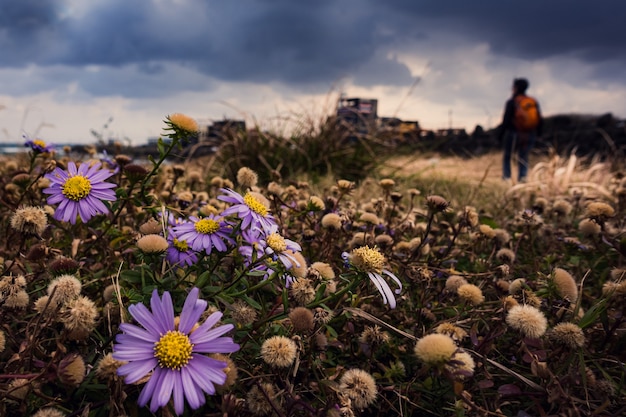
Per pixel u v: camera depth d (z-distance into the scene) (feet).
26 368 0.67
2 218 1.30
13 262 0.85
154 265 0.78
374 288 1.01
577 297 0.94
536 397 0.73
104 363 0.59
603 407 0.68
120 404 0.58
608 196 2.59
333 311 0.83
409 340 0.90
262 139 3.79
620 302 0.89
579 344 0.74
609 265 1.39
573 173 3.57
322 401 0.70
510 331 0.95
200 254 0.80
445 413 0.79
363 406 0.65
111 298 0.79
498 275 1.22
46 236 0.98
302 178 3.35
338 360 0.90
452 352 0.58
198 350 0.56
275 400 0.64
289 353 0.65
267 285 0.87
